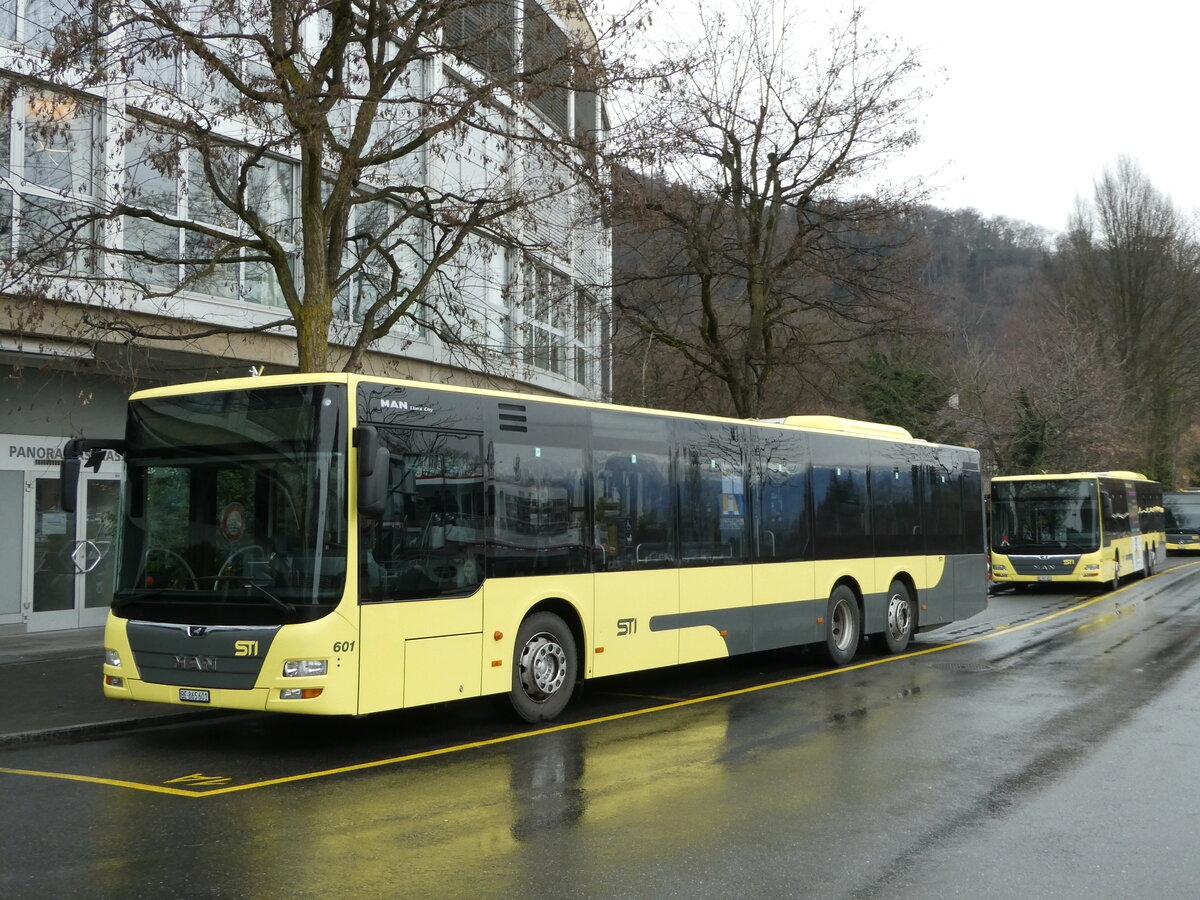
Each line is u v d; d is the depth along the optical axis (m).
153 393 9.39
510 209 14.07
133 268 15.68
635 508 11.51
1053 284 58.31
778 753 8.75
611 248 23.19
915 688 12.38
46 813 7.04
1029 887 5.48
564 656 10.61
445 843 6.27
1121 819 6.73
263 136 13.11
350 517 8.65
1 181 14.27
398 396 9.18
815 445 14.51
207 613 8.72
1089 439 39.12
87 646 15.91
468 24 14.84
